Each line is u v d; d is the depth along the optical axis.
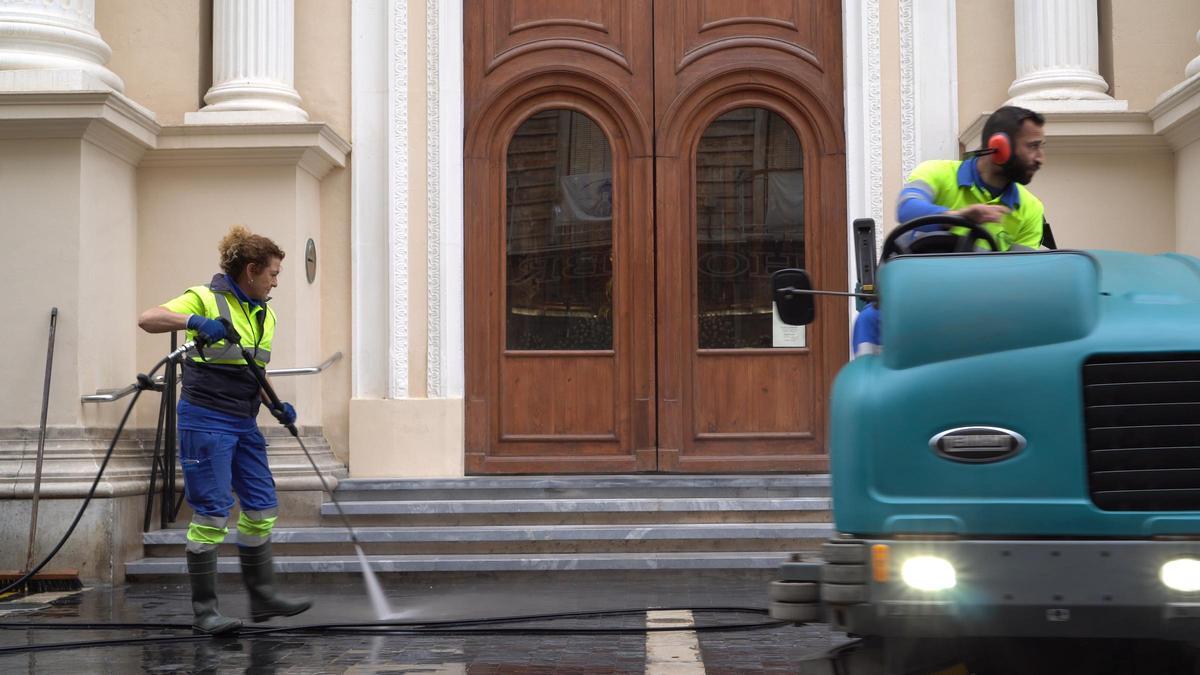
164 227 9.05
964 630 3.35
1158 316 3.51
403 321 9.59
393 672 5.04
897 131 9.65
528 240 9.92
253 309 6.31
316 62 9.72
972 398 3.44
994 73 9.68
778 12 9.98
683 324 9.84
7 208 8.10
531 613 6.56
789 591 3.64
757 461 9.73
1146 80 9.47
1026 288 3.48
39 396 8.02
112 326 8.59
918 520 3.42
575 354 9.83
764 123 9.97
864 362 3.71
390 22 9.67
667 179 9.88
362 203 9.64
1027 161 4.64
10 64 8.26
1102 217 9.16
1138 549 3.29
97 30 9.50
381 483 8.84
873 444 3.48
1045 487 3.39
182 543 8.20
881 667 3.82
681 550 8.14
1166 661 3.87
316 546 8.16
